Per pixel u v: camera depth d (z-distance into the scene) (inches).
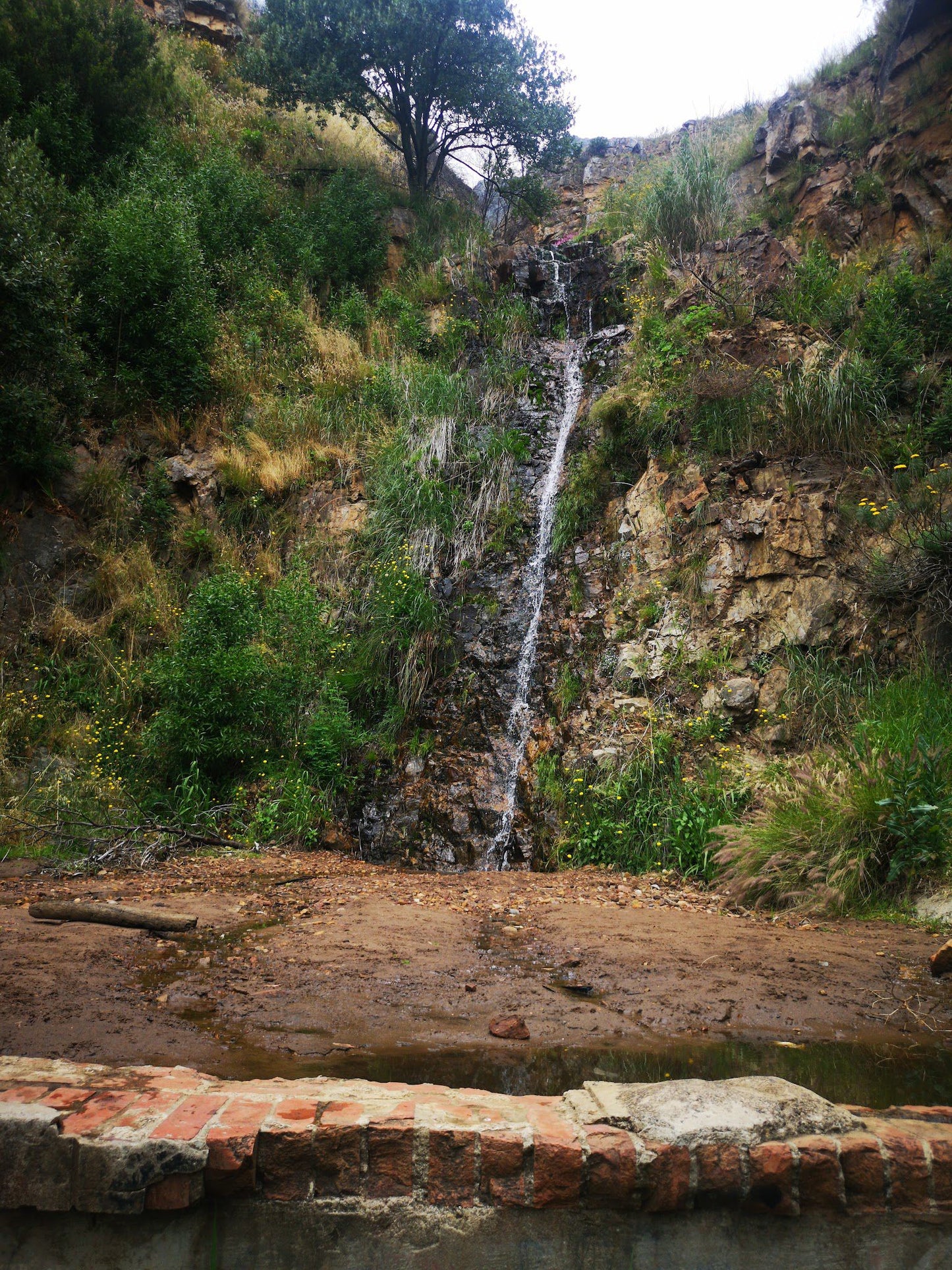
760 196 514.0
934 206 414.9
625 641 340.5
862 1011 144.2
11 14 507.2
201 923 188.2
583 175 745.6
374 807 333.7
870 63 497.7
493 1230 70.6
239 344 482.6
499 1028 129.6
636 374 418.9
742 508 334.0
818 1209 72.3
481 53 616.7
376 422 456.8
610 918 204.4
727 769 282.4
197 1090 81.0
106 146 527.5
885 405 336.5
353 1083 87.7
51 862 261.4
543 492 422.9
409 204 655.8
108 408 429.1
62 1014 129.9
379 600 381.4
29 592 372.8
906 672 287.7
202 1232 69.6
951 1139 76.2
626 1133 74.1
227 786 331.0
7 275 362.3
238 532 425.7
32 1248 69.3
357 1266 69.6
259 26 650.8
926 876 214.2
